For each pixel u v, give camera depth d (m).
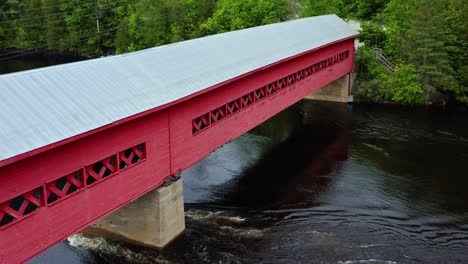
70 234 16.92
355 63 48.34
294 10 63.41
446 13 44.62
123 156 18.70
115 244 22.11
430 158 33.22
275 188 28.31
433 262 20.84
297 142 36.59
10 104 15.02
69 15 76.62
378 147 35.41
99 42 74.19
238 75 25.23
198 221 24.05
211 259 20.97
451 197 27.27
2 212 14.55
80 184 17.06
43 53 80.62
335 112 44.66
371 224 24.12
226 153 34.16
